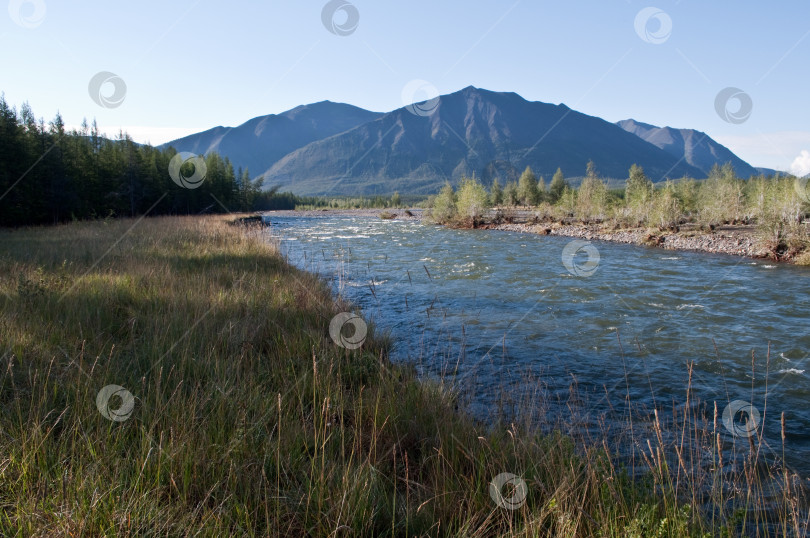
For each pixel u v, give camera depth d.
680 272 15.64
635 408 5.45
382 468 3.34
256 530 2.54
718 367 7.02
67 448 3.04
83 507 2.38
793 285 13.30
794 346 8.06
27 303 6.46
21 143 27.84
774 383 6.41
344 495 2.59
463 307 10.61
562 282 13.84
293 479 3.06
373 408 4.19
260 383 4.61
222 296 7.76
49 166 29.92
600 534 2.59
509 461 3.34
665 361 7.27
